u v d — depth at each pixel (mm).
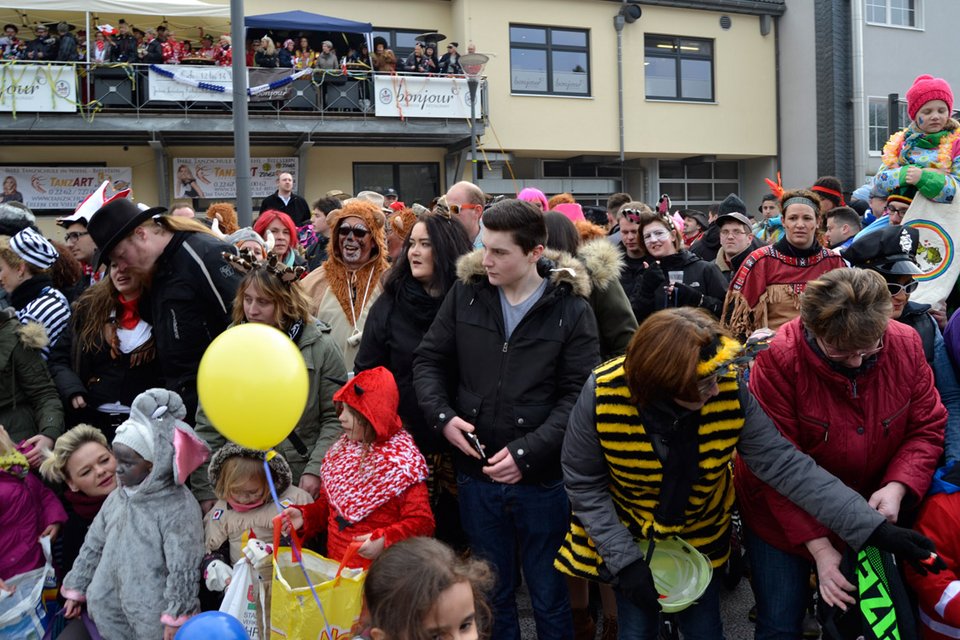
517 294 2814
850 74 17609
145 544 2793
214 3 14516
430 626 2010
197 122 13586
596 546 2365
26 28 14180
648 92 17812
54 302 3990
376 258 4059
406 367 3309
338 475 2811
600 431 2326
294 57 14516
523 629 3564
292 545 2500
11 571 3041
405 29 16156
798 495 2324
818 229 4387
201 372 2086
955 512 2373
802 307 2303
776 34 18812
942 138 4270
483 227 2750
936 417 2465
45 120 12914
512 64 16531
